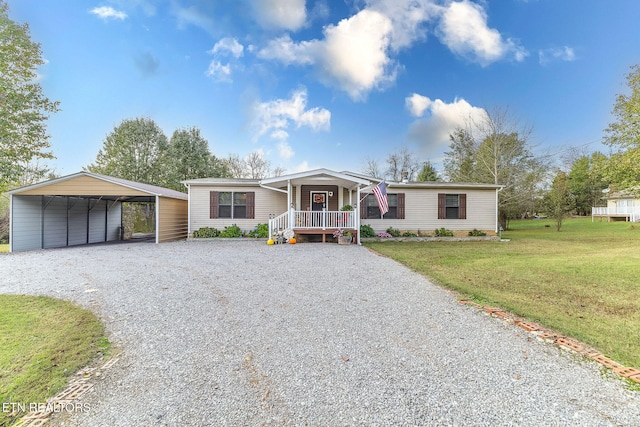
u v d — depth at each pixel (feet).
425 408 6.61
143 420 6.23
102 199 50.55
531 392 7.18
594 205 111.34
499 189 45.50
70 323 11.37
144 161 75.92
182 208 48.26
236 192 43.14
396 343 9.89
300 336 10.41
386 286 16.94
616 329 10.79
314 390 7.29
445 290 16.20
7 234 54.80
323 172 35.96
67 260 25.34
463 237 44.19
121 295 14.97
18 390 7.18
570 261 24.21
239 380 7.73
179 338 10.22
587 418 6.24
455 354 9.13
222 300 14.29
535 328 10.94
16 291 15.74
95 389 7.31
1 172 39.01
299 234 40.42
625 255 27.32
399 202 44.14
